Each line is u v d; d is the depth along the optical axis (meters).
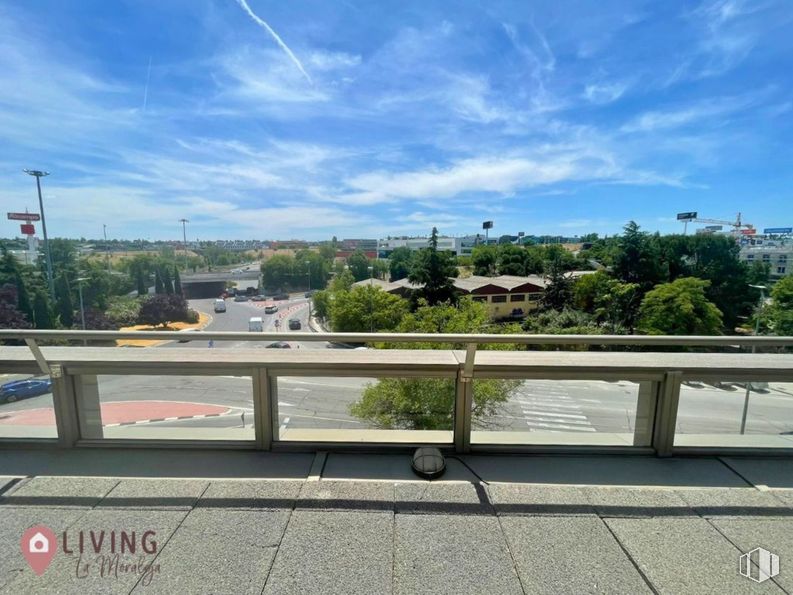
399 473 2.20
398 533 1.74
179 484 2.08
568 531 1.77
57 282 38.81
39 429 2.46
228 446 2.41
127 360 2.36
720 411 2.37
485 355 2.48
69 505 1.92
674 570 1.55
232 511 1.87
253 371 2.36
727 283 35.34
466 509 1.90
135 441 2.42
